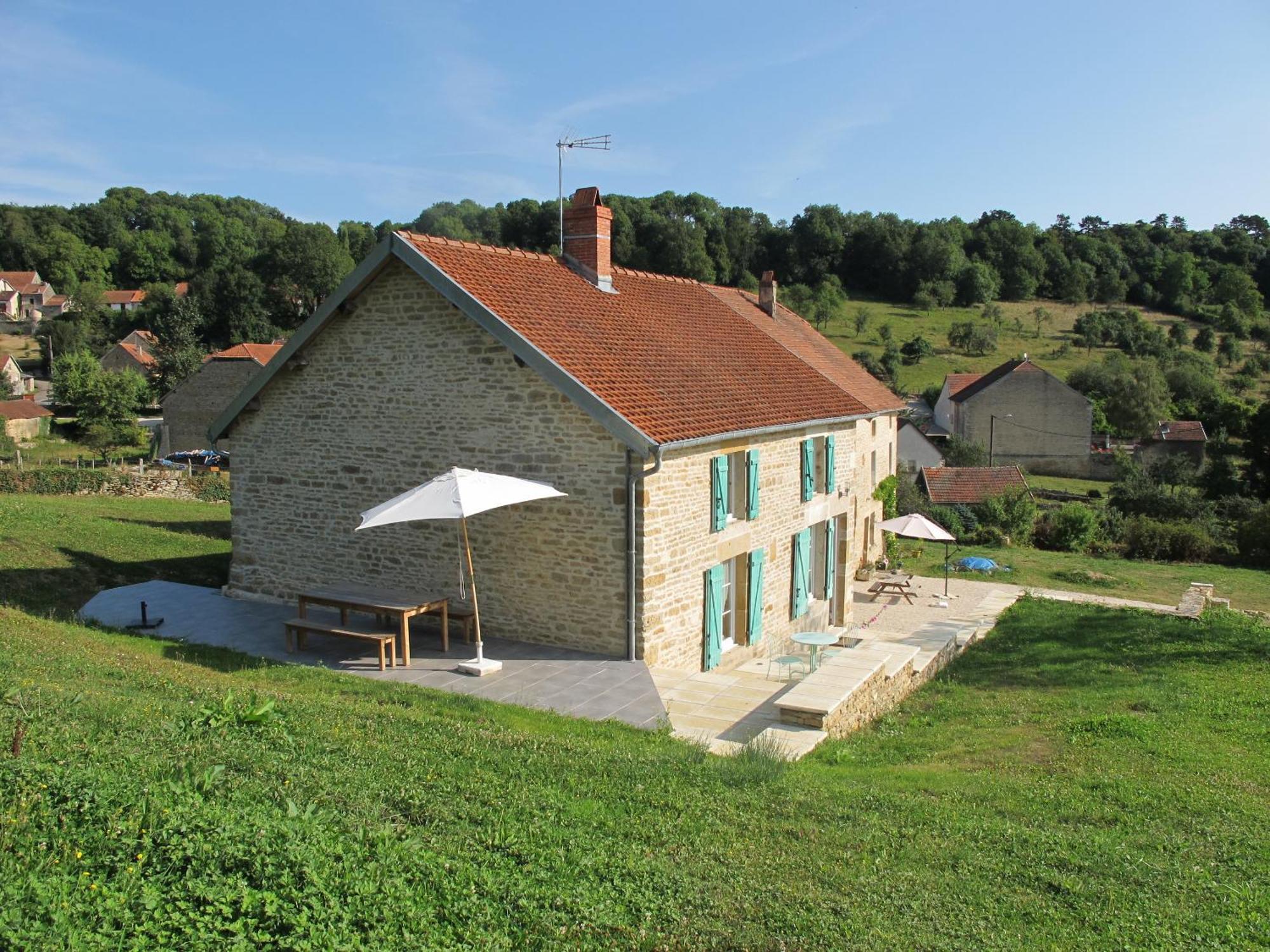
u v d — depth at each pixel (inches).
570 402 509.0
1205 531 1540.4
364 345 579.5
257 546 645.3
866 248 4697.3
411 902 212.5
